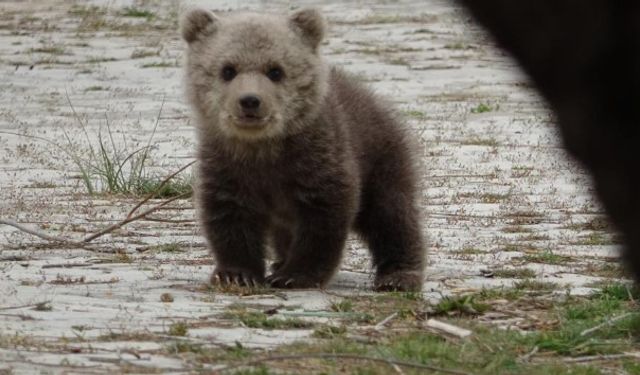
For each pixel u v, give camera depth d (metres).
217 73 12.40
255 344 8.95
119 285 12.02
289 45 12.43
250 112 11.80
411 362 8.04
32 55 37.62
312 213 12.20
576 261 14.01
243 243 12.27
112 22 44.31
